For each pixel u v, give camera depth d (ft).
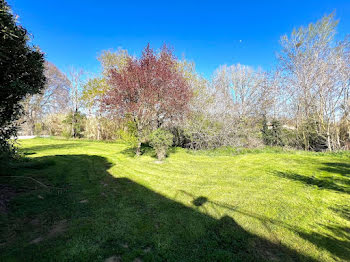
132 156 31.40
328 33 40.42
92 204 12.03
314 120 41.88
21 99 13.28
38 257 6.93
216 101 46.37
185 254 7.36
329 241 8.22
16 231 8.64
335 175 17.62
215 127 40.29
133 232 8.80
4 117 12.61
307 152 32.73
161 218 10.20
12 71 11.72
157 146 28.17
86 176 18.97
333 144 40.40
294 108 48.08
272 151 34.96
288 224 9.62
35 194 13.26
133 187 15.65
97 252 7.32
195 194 13.98
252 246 7.93
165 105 30.27
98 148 41.96
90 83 65.87
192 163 25.84
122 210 11.15
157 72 27.68
